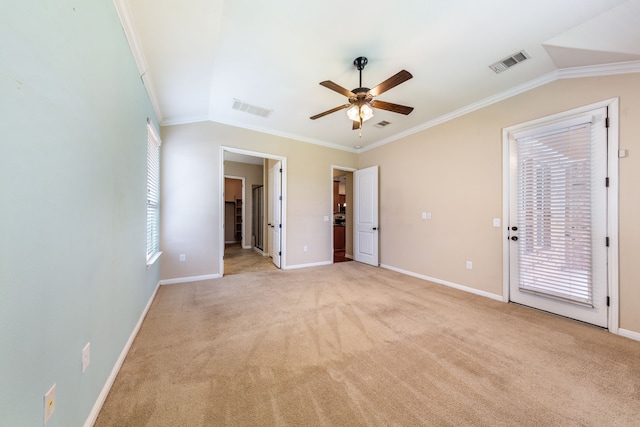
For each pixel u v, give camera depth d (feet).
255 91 10.02
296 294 10.64
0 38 2.35
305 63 8.11
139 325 7.42
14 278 2.52
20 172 2.62
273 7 5.88
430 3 5.78
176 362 5.77
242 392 4.83
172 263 12.25
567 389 4.94
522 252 9.35
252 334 7.13
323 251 16.67
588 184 7.74
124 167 6.03
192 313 8.58
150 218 9.69
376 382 5.14
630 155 7.02
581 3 5.83
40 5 2.93
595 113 7.62
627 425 4.11
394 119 12.65
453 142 11.78
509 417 4.26
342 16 6.18
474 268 10.85
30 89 2.77
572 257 8.06
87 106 4.11
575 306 8.03
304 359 5.92
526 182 9.24
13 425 2.48
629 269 7.02
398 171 14.87
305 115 12.46
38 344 2.87
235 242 27.99
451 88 9.60
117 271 5.49
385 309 8.98
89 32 4.19
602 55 6.92
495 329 7.46
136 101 7.19
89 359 4.09
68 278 3.51
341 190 27.43
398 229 14.80
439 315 8.47
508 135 9.78
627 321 7.02
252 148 14.08
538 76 8.73
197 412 4.33
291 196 15.48
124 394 4.74
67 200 3.50
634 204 6.95
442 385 5.05
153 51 7.21
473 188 10.94
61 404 3.30
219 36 6.85
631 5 5.94
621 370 5.52
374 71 8.52
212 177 13.10
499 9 5.95
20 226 2.61
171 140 12.25
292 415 4.28
